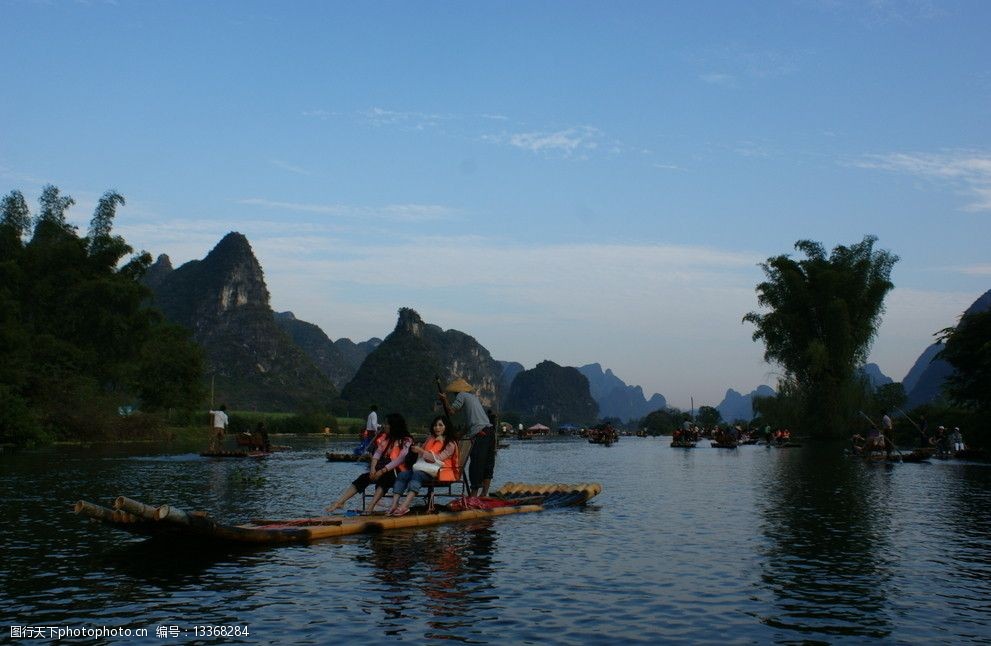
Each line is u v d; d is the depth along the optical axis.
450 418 12.62
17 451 30.45
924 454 28.25
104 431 40.25
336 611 6.17
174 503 12.96
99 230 55.34
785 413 52.66
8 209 53.25
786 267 54.81
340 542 9.16
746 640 5.55
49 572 7.47
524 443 63.47
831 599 6.70
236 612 6.12
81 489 14.98
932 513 12.41
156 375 57.94
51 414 37.94
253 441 29.58
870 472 22.38
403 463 11.15
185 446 37.50
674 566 7.98
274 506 12.61
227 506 12.59
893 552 8.85
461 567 7.83
